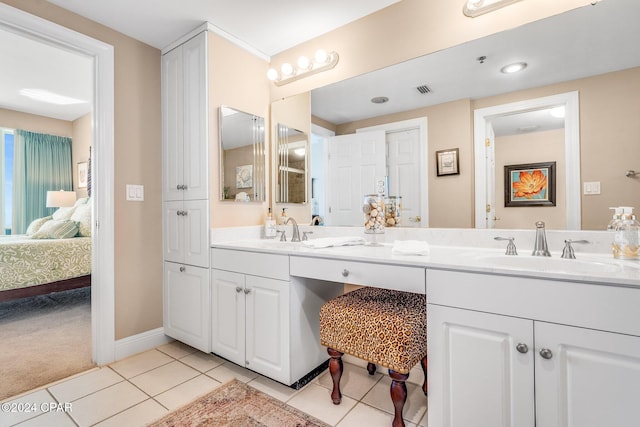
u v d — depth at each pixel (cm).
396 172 194
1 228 462
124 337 217
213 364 207
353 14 202
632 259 126
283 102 246
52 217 420
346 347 152
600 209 140
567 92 147
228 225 223
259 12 199
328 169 221
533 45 154
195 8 194
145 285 229
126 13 198
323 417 152
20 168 460
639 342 89
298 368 175
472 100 170
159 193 239
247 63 237
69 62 297
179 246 228
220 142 217
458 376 119
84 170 480
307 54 232
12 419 152
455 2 173
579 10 144
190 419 151
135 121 226
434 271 124
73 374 194
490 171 165
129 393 173
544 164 152
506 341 109
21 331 264
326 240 182
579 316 97
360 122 207
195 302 216
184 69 225
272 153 253
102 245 208
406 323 136
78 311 317
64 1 186
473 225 169
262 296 180
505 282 109
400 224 191
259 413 155
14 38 254
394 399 138
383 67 197
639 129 133
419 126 186
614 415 93
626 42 136
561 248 147
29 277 294
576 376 98
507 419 109
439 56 179
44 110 451
